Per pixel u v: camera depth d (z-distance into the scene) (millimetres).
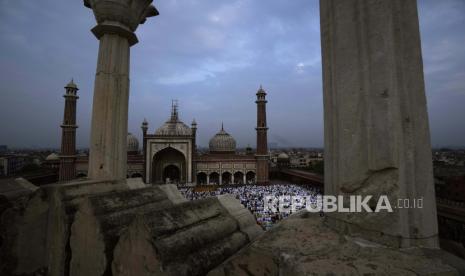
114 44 4648
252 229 2961
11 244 3639
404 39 1770
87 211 2686
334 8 2107
